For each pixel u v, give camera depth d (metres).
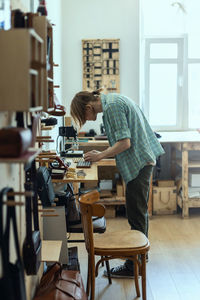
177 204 5.56
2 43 1.47
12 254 1.79
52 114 2.90
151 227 4.65
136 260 2.81
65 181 3.11
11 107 1.49
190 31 6.35
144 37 6.35
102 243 2.70
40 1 2.07
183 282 3.21
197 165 5.02
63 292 2.05
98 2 6.00
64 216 2.97
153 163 3.19
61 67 5.97
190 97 6.46
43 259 2.30
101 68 6.05
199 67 6.41
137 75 6.12
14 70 1.48
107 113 3.02
